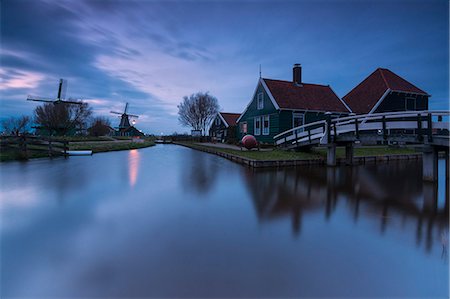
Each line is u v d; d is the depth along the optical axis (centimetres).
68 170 1091
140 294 263
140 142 3422
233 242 388
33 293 264
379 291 273
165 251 356
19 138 1538
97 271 305
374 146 2217
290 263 327
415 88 2608
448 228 454
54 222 466
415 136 914
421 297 263
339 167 1295
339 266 321
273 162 1288
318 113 2186
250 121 2516
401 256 350
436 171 893
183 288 272
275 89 2206
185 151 2372
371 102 2439
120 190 723
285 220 491
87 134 4697
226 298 257
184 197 653
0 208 548
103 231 427
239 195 682
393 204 610
